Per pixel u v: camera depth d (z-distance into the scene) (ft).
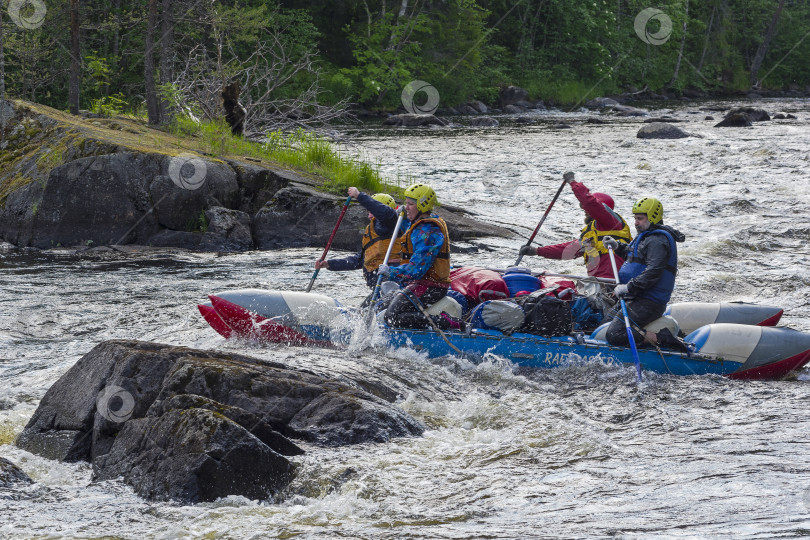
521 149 194.80
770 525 29.25
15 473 36.70
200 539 30.35
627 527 29.71
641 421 45.24
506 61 394.32
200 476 34.30
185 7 165.37
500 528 30.37
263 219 100.73
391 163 166.30
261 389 41.09
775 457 38.34
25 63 185.57
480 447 40.78
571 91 389.60
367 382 47.83
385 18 327.06
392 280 58.70
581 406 47.70
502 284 58.29
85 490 35.76
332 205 100.94
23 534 30.81
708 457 38.65
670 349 54.24
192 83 158.81
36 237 97.86
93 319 65.77
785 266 86.53
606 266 60.08
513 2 404.36
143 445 37.19
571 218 116.37
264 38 305.12
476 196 130.72
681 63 445.78
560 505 33.01
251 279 80.94
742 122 248.11
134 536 30.63
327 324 56.70
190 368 40.96
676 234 54.39
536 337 54.85
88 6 209.56
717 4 463.01
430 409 46.65
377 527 31.12
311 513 32.83
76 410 41.60
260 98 165.78
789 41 481.46
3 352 57.41
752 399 48.88
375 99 329.31
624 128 256.73
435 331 54.60
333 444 39.93
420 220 55.42
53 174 97.86
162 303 70.90
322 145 129.70
